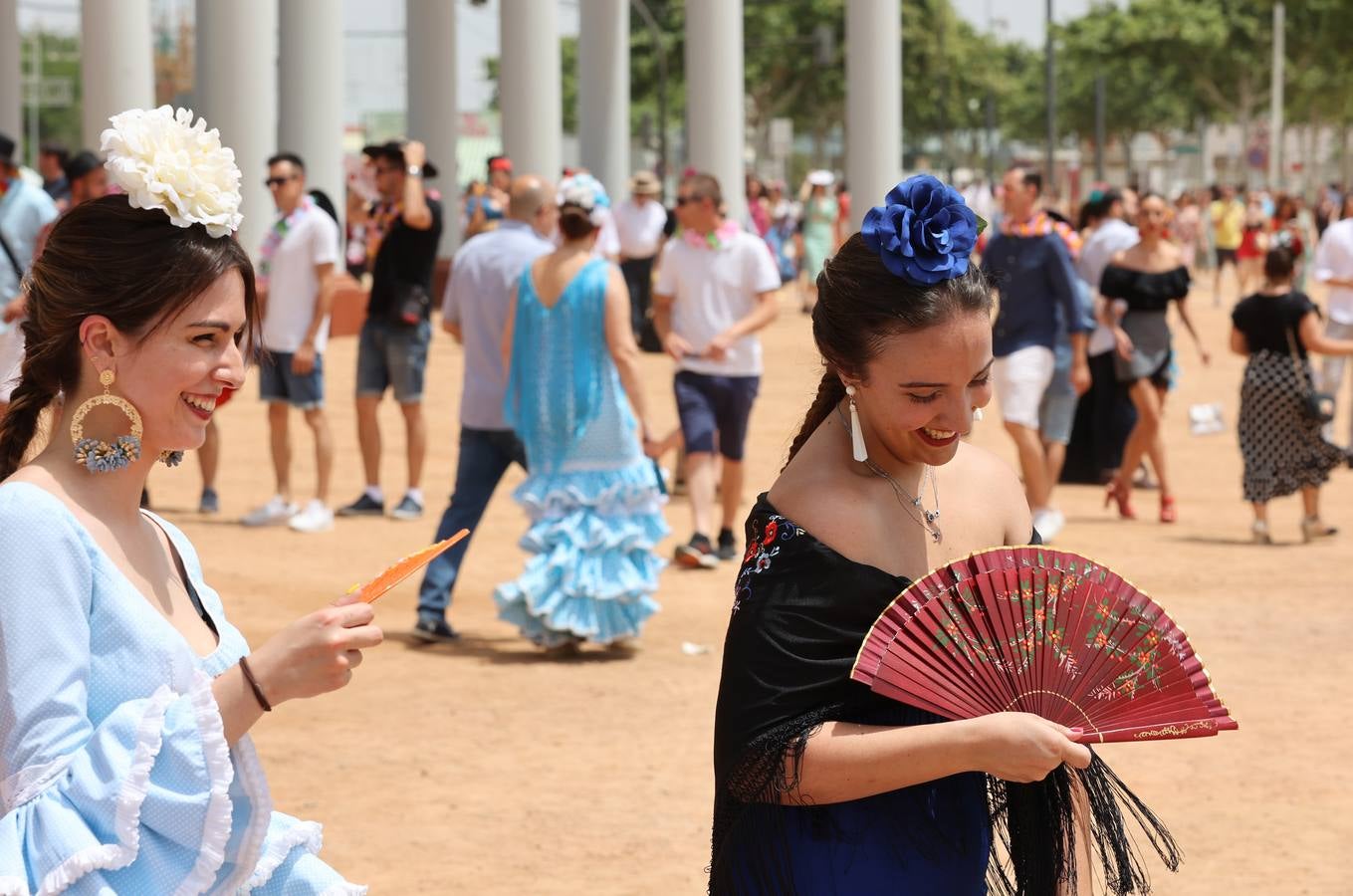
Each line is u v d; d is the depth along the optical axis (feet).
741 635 9.62
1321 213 131.23
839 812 9.63
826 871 9.62
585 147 88.07
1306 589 34.17
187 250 9.45
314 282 39.83
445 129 94.68
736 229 36.76
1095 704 9.46
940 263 9.41
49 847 8.68
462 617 32.19
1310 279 120.78
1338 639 30.07
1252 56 243.60
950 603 9.32
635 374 28.25
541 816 20.85
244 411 62.03
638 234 70.38
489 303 29.94
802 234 111.75
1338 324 50.14
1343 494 47.26
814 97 263.08
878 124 73.82
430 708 25.79
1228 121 260.42
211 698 8.77
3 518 9.09
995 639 9.38
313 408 40.16
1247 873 19.07
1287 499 46.19
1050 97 175.11
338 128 71.56
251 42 66.90
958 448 10.54
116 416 9.58
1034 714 9.44
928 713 9.64
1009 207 37.52
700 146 68.08
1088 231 50.24
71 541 9.20
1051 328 37.70
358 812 20.99
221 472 48.98
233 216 9.67
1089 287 47.73
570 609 28.25
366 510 42.29
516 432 28.76
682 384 36.78
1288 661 28.60
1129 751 23.85
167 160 9.39
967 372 9.48
